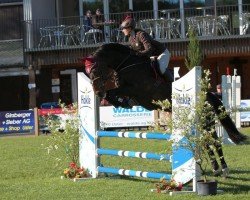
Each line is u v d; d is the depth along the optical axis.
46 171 20.94
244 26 45.41
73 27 45.75
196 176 15.82
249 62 47.97
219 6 45.78
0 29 51.03
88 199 15.32
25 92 51.19
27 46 46.75
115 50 17.39
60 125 20.39
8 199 15.83
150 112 38.69
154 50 17.97
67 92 48.81
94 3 49.69
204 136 15.44
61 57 46.25
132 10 47.28
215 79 48.56
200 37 44.88
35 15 48.31
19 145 30.92
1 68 48.84
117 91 17.50
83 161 19.47
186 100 15.79
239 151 24.02
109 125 38.88
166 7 48.78
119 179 18.61
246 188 16.25
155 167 20.81
